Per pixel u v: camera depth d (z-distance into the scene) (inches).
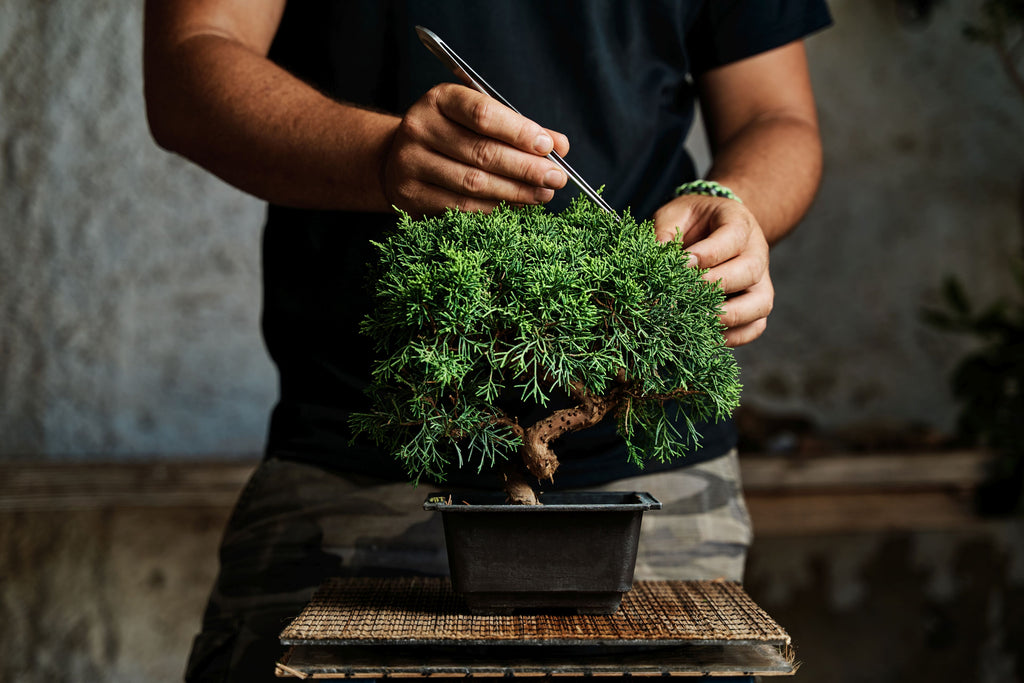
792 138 47.9
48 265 103.1
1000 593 119.6
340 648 30.1
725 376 31.4
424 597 34.0
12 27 101.3
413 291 28.4
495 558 30.5
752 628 30.0
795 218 44.5
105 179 103.9
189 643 103.3
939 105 119.0
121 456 104.8
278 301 44.8
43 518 100.2
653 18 45.0
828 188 118.1
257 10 43.3
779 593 116.6
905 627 118.3
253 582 42.4
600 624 30.4
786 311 118.6
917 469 103.0
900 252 119.8
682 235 36.3
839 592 117.3
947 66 118.6
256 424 108.3
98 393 104.5
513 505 29.7
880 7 117.0
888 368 120.3
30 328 102.9
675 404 42.1
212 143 38.1
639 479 43.0
